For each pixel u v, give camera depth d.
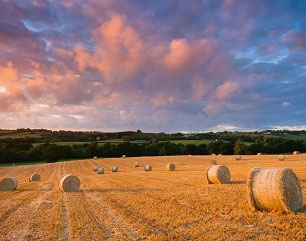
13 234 12.23
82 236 11.30
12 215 15.91
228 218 12.42
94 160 82.88
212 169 25.19
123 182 30.56
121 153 100.56
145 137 130.75
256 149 94.69
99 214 14.81
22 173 62.19
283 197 12.46
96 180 36.09
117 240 10.63
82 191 25.64
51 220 14.20
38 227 13.05
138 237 10.81
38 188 31.22
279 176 12.66
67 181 26.58
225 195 17.36
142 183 28.23
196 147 102.12
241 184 23.27
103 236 11.17
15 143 108.31
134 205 16.44
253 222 11.59
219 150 98.56
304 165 38.38
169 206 15.38
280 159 54.41
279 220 11.51
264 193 12.98
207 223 11.91
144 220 13.05
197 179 28.92
